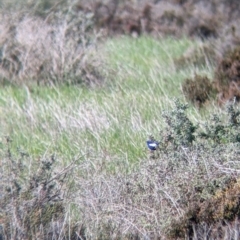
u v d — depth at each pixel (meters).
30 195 18.56
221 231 18.19
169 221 18.44
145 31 45.91
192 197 18.78
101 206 18.84
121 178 19.61
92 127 24.41
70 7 34.41
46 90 30.73
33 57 32.28
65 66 31.95
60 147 23.55
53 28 33.19
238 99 28.08
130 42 42.31
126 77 31.95
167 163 19.55
